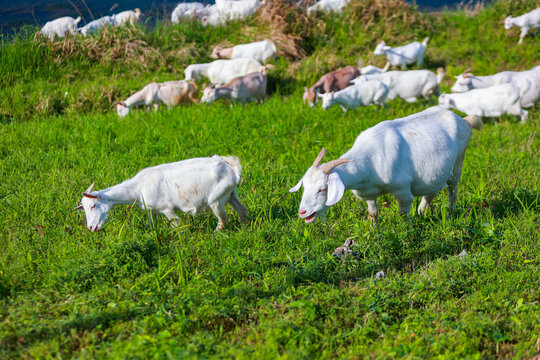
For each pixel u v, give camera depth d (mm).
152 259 7473
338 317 6238
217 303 6379
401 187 7914
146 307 6242
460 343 5648
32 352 5488
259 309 6348
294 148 12055
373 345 5664
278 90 18281
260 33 21453
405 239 7840
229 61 18625
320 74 19109
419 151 8055
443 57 20781
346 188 7578
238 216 8930
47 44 18078
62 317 6121
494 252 7559
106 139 12570
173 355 5324
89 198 7969
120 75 18188
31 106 15250
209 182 8188
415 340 5730
